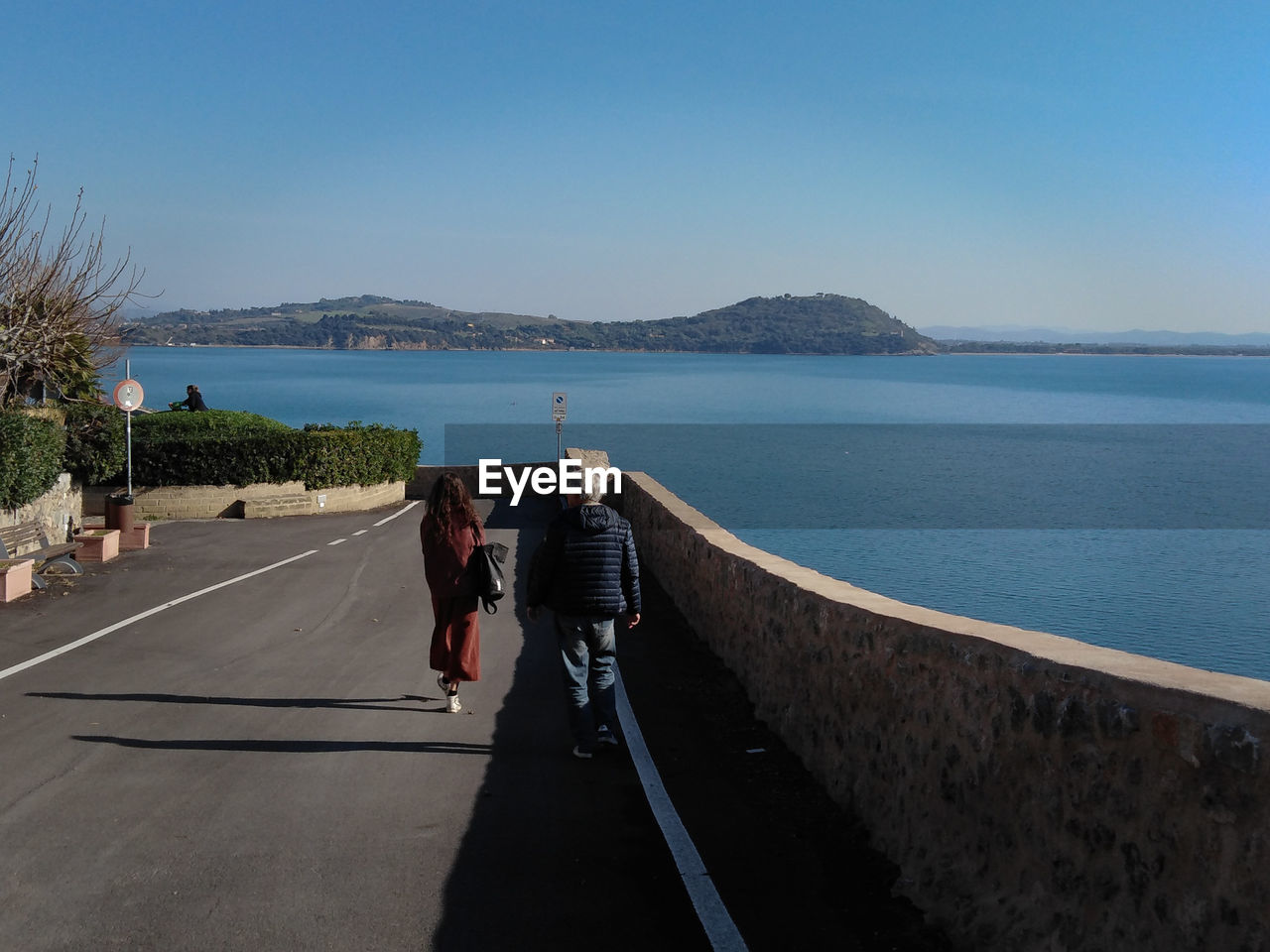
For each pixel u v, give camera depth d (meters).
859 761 5.82
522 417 113.62
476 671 7.99
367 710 8.00
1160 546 40.59
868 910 4.68
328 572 15.12
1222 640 24.88
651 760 6.96
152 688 8.46
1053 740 3.86
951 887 4.47
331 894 4.70
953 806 4.62
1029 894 3.94
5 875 4.84
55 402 20.06
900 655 5.30
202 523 22.08
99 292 18.67
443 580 7.85
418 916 4.51
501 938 4.33
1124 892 3.39
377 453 27.92
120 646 10.01
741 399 161.50
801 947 4.32
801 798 6.23
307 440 24.62
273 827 5.51
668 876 5.04
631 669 9.83
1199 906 3.06
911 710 5.13
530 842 5.41
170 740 7.06
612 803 6.06
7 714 7.60
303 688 8.61
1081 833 3.65
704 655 10.47
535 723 7.79
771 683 7.88
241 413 27.45
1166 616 27.47
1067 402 169.75
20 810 5.68
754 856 5.30
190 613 11.79
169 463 22.91
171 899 4.61
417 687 8.77
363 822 5.62
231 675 9.00
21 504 15.59
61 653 9.65
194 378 186.38
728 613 9.80
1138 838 3.34
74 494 18.19
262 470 23.94
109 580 13.84
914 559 35.69
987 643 4.44
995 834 4.25
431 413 116.00
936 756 4.82
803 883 4.97
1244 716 2.97
